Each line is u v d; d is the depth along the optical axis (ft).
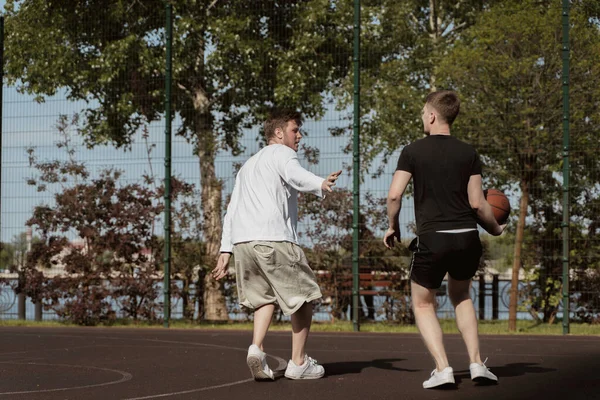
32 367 20.86
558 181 37.60
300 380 17.99
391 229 16.67
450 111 16.47
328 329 35.88
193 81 43.88
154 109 43.39
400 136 40.09
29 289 38.91
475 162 16.24
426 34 53.72
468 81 37.99
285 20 44.19
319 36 42.52
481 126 37.81
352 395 15.79
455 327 35.81
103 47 43.83
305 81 42.32
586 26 37.55
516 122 37.29
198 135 41.11
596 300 37.76
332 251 37.42
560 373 18.83
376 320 37.65
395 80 42.34
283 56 43.37
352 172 36.01
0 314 40.81
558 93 36.70
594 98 36.45
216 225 38.04
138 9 44.47
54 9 43.57
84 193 38.60
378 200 36.14
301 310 17.92
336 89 41.63
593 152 36.63
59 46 43.27
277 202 17.51
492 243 40.57
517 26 37.40
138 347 26.58
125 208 38.34
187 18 43.62
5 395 16.08
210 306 38.47
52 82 42.83
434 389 16.37
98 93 43.78
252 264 17.47
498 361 21.89
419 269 16.39
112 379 18.49
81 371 20.02
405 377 18.47
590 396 15.30
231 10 44.50
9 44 42.80
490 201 16.98
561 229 37.93
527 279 38.70
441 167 16.19
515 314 36.35
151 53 43.37
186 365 21.27
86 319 38.96
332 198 36.68
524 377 18.08
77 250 39.09
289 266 17.34
